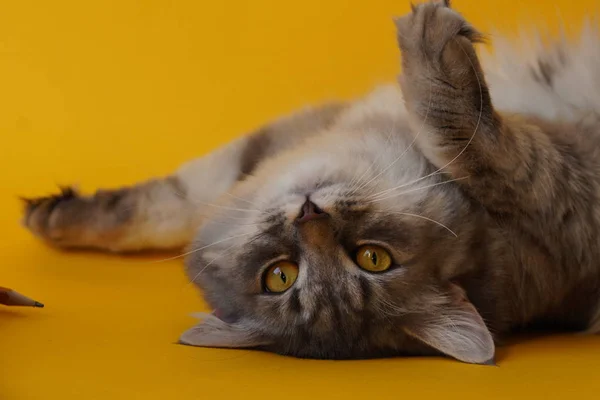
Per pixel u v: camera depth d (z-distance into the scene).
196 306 0.54
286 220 0.46
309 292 0.46
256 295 0.48
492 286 0.47
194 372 0.44
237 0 0.83
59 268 0.60
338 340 0.47
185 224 0.60
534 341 0.48
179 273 0.59
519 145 0.46
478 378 0.43
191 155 0.73
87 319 0.52
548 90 0.54
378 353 0.47
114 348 0.47
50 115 0.76
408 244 0.46
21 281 0.57
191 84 0.79
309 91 0.78
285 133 0.59
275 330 0.47
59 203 0.62
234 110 0.77
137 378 0.43
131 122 0.76
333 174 0.47
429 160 0.47
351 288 0.46
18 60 0.79
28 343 0.47
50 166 0.72
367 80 0.73
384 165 0.47
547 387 0.42
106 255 0.62
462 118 0.45
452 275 0.46
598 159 0.49
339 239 0.45
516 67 0.56
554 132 0.49
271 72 0.80
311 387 0.42
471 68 0.44
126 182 0.70
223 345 0.48
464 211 0.46
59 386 0.42
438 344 0.45
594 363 0.44
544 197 0.47
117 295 0.56
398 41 0.45
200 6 0.83
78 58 0.80
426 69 0.44
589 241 0.48
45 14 0.81
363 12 0.83
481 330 0.44
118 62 0.80
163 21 0.82
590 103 0.52
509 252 0.47
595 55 0.53
